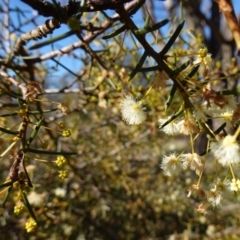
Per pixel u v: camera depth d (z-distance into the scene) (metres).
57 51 0.22
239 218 0.48
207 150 0.10
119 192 0.51
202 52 0.11
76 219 0.49
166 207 0.52
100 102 0.25
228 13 0.09
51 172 0.43
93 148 0.47
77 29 0.09
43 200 0.30
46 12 0.10
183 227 0.55
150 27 0.10
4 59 0.24
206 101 0.10
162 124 0.11
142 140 0.47
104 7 0.10
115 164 0.48
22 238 0.41
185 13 0.54
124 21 0.10
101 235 0.54
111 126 0.41
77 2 0.10
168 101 0.10
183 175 0.53
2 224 0.40
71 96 0.41
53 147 0.39
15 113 0.12
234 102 0.10
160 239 0.53
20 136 0.11
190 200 0.46
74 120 0.43
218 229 0.49
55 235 0.47
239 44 0.08
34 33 0.13
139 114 0.11
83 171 0.48
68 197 0.47
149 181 0.55
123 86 0.24
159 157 0.54
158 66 0.10
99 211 0.53
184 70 0.10
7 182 0.11
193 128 0.10
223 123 0.10
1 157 0.11
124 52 0.26
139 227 0.56
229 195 0.11
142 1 0.10
